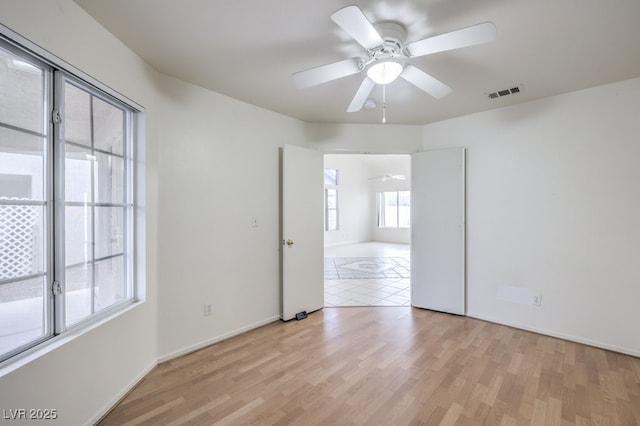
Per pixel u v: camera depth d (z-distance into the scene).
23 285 1.42
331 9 1.65
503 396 1.96
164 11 1.66
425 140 3.82
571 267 2.81
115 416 1.78
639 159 2.50
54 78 1.55
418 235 3.77
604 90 2.64
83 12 1.64
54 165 1.55
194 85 2.64
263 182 3.25
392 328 3.12
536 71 2.38
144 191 2.21
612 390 2.03
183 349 2.56
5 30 1.24
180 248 2.54
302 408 1.85
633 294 2.53
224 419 1.76
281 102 3.06
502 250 3.21
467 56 2.14
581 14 1.67
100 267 1.91
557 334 2.88
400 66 1.85
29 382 1.32
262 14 1.69
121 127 2.12
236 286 2.98
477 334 2.96
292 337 2.91
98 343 1.74
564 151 2.84
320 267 3.74
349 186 10.64
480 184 3.37
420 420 1.75
